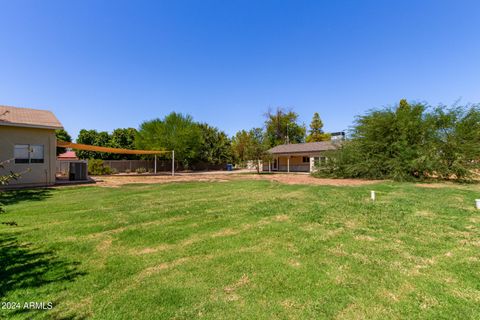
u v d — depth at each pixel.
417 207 7.27
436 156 15.46
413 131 16.36
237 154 43.81
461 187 12.53
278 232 4.93
